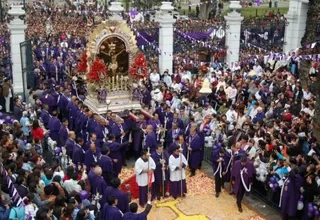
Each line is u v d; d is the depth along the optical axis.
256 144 15.85
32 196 11.38
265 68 26.72
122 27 19.98
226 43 29.22
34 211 11.05
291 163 14.30
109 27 19.59
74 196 12.18
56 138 18.09
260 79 24.06
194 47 29.50
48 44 29.75
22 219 10.95
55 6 54.09
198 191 16.16
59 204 11.30
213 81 23.50
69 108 19.95
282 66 27.73
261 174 14.94
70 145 15.79
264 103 21.11
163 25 26.97
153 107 21.47
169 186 15.60
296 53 25.67
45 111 18.94
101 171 14.02
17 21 24.62
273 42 31.38
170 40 27.38
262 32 31.16
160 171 15.26
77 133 19.08
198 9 51.03
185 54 28.59
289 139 16.14
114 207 11.84
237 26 28.94
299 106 19.84
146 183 14.90
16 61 25.03
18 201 10.99
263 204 15.27
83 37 32.00
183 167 15.43
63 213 11.05
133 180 15.90
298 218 13.98
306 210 13.48
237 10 28.86
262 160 15.06
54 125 18.05
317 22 28.06
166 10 26.84
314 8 28.27
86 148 15.88
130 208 11.70
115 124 17.91
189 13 52.78
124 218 11.60
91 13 43.62
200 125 18.88
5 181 11.78
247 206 15.12
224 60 29.14
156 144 17.06
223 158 15.54
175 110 19.30
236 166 14.60
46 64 26.09
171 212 14.66
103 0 57.69
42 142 17.70
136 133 18.45
